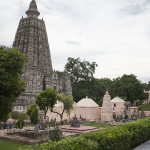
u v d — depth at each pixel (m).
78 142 15.30
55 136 30.19
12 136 35.41
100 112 84.19
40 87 90.25
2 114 28.75
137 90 112.12
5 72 27.38
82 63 117.94
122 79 122.62
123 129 23.80
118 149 20.33
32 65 90.25
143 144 28.28
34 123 50.59
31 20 96.38
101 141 17.42
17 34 97.94
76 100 117.00
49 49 103.75
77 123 53.34
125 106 91.69
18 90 28.80
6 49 30.08
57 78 99.12
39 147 13.60
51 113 67.81
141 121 32.34
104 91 124.81
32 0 104.00
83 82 121.31
